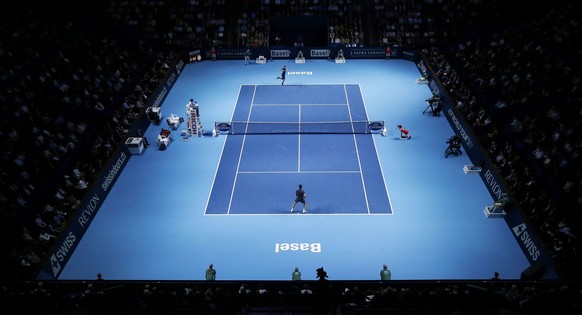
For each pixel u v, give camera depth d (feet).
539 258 78.33
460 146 118.21
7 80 108.27
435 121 130.72
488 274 80.18
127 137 114.83
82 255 84.74
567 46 124.67
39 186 89.61
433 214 93.97
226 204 97.60
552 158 91.97
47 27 137.49
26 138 97.60
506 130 107.86
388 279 74.84
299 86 154.81
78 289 67.31
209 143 120.47
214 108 139.74
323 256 84.23
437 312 56.39
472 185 102.53
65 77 123.03
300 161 112.37
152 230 90.68
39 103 109.81
